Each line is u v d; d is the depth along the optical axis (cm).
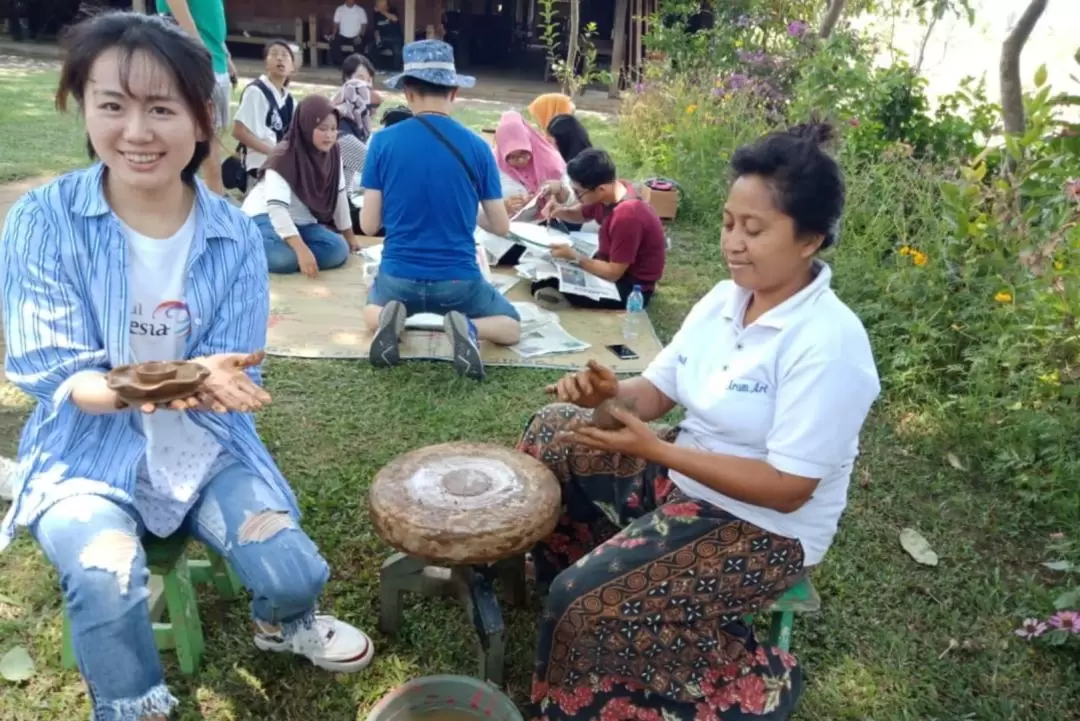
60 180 216
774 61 863
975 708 246
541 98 747
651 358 448
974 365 386
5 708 225
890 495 344
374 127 989
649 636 211
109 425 214
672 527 217
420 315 431
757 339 213
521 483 235
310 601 215
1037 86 449
